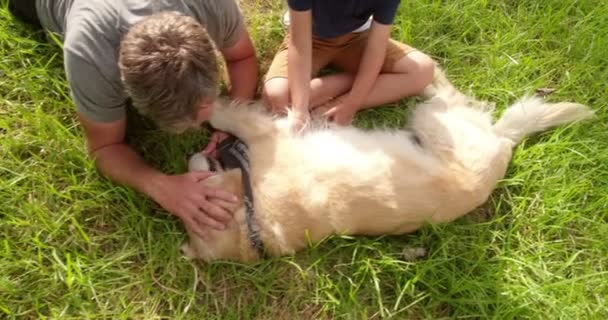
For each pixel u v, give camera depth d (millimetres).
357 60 2580
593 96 2713
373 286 2232
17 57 2469
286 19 2744
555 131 2541
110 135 2158
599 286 2281
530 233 2406
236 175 2211
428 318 2195
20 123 2395
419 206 2182
